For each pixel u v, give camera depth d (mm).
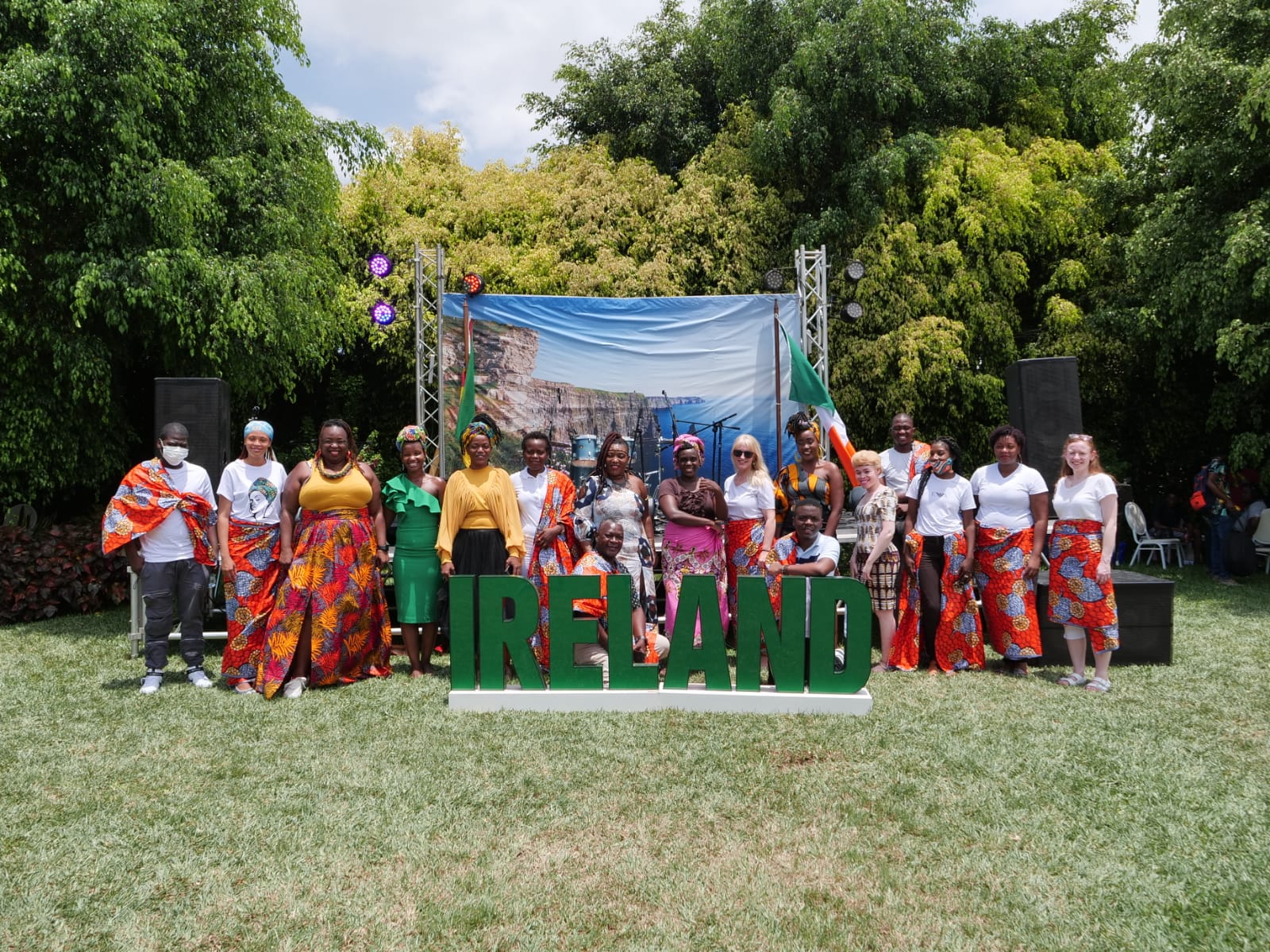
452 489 5539
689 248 12625
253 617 5430
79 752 4312
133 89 7672
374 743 4410
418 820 3529
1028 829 3438
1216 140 9578
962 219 12367
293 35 9875
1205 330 9914
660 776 3961
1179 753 4258
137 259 7816
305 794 3787
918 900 2932
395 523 6160
